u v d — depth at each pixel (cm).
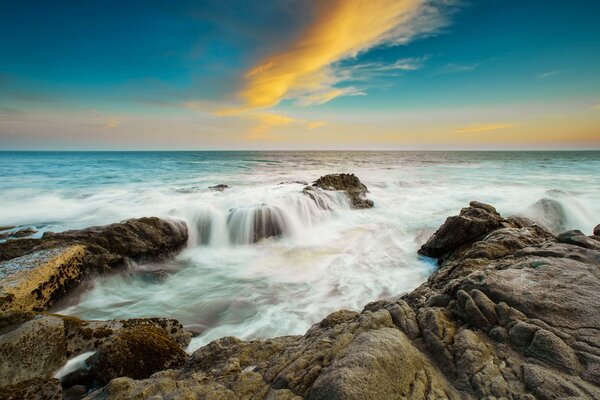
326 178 2355
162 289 1045
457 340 418
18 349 548
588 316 418
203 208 1538
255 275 1144
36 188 2692
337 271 1160
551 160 7244
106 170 4681
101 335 670
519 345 401
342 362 362
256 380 402
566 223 1609
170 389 402
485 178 3438
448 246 1181
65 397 531
